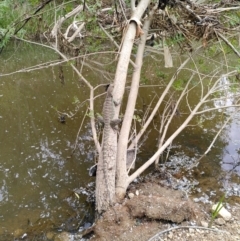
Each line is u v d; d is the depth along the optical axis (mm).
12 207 3365
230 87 4547
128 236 2797
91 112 3293
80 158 4172
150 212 2947
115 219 2922
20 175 3859
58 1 4660
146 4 3070
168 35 3518
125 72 2990
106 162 3027
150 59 6871
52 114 5234
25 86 6340
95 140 3609
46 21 4859
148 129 4785
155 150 4309
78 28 4125
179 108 5453
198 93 5977
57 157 4191
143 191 3355
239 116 5156
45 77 6781
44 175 3865
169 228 2889
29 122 4992
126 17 3480
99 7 3787
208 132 4746
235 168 3967
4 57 7699
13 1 4570
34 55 8047
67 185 3701
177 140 4531
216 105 5578
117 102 2990
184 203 3043
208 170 3908
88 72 6684
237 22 3611
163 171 3859
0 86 6348
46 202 3445
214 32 3252
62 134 4676
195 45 4566
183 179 3734
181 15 3238
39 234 3006
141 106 5547
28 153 4262
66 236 2967
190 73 6590
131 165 3480
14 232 3029
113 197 3098
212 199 3391
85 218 3221
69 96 5863
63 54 3941
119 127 3654
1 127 4844
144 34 3320
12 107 5480
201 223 2965
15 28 4336
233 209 3221
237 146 4414
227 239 2787
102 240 2791
